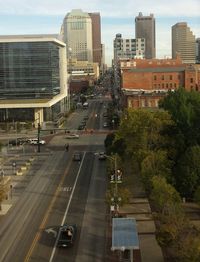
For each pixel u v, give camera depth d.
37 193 80.62
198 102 113.19
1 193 70.38
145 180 71.31
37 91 187.38
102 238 58.94
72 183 87.00
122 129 84.88
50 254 54.47
